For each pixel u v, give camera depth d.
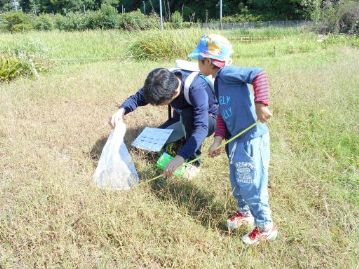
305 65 8.38
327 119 5.00
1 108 5.68
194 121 3.64
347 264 2.81
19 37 16.25
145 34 12.52
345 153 4.32
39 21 40.19
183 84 3.64
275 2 45.12
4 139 4.59
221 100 3.02
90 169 3.96
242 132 2.96
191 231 3.06
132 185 3.60
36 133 4.77
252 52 13.25
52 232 3.06
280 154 4.27
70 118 5.30
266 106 2.73
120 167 3.62
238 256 2.90
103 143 4.55
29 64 8.97
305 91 5.94
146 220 3.19
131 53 12.10
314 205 3.51
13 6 71.19
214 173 3.93
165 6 52.06
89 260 2.87
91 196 3.37
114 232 3.04
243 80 2.82
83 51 14.53
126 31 17.31
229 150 3.14
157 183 3.72
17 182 3.67
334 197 3.55
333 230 3.18
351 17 19.52
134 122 5.19
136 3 58.66
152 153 4.23
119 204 3.27
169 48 11.86
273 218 3.29
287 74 7.03
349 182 3.80
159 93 3.40
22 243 2.98
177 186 3.65
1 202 3.40
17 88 6.84
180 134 4.15
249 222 3.25
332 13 20.45
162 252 2.92
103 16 31.61
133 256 2.92
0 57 9.01
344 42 14.97
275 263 2.87
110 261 2.88
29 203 3.30
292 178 3.82
